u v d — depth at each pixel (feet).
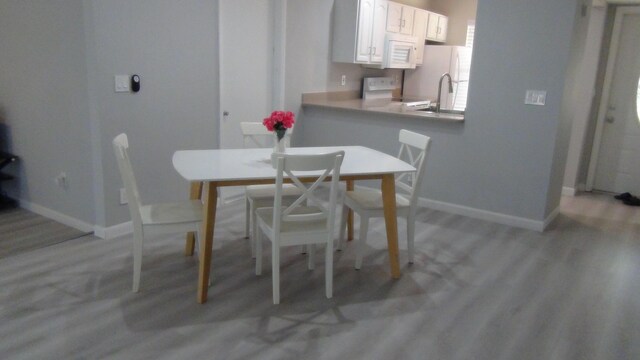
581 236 12.56
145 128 11.39
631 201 15.98
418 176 9.78
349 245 11.30
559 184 13.87
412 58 19.65
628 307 8.75
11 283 8.76
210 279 9.23
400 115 14.24
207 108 12.92
